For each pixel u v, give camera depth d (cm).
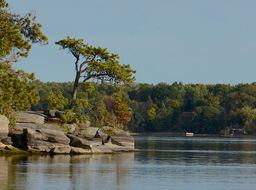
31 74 8656
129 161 8206
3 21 8188
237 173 6297
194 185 4972
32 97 8431
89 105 12394
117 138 12481
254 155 10619
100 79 12812
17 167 6494
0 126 9281
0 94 8119
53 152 9744
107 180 5212
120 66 12694
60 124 11406
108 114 13962
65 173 5803
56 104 12081
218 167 7231
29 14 8669
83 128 12081
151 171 6397
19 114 10762
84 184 4822
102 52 12494
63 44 12331
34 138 9681
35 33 8681
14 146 9831
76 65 12519
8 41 7938
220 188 4772
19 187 4475
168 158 9225
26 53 8312
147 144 17288
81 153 10131
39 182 4881
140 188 4662
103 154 10275
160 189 4631
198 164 7775
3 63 8262
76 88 12594
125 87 13188
